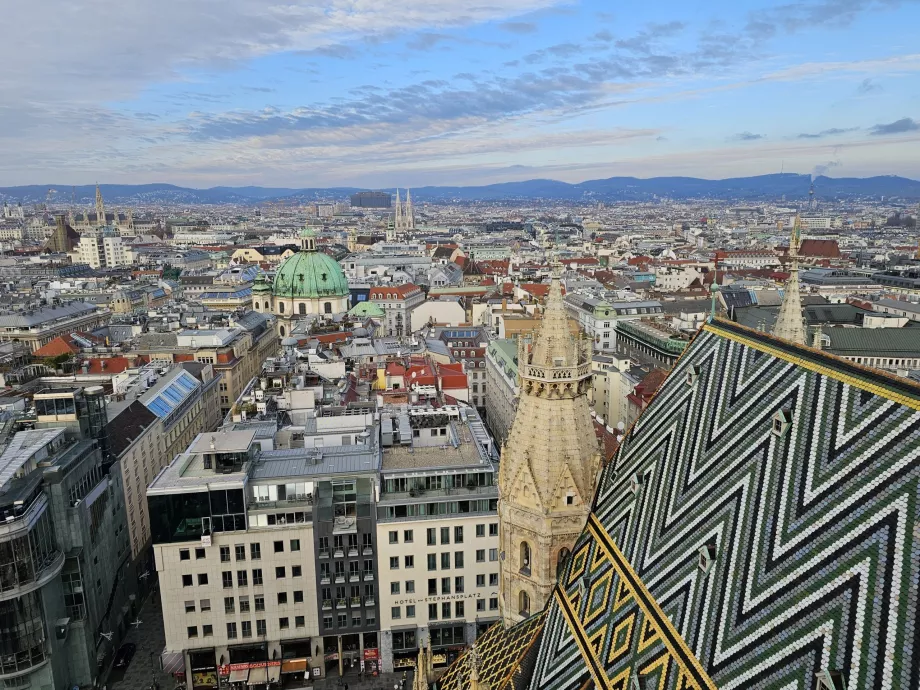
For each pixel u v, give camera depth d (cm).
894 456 3338
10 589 8788
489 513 10481
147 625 12144
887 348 19538
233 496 9825
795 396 4197
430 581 10575
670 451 5234
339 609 10431
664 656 4147
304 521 10138
